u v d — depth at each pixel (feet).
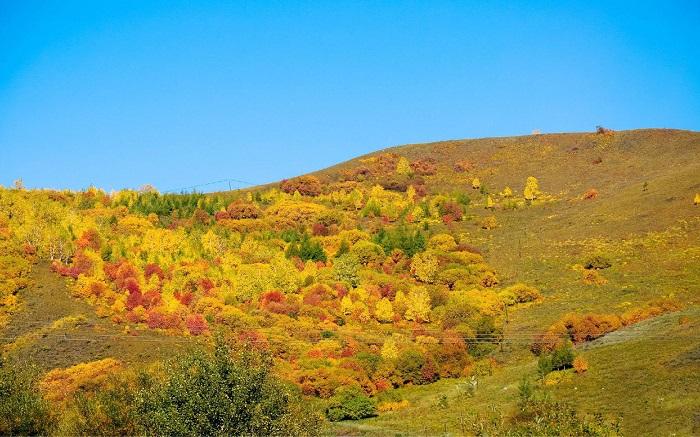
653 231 426.92
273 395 148.25
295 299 375.45
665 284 346.54
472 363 308.60
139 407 150.20
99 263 386.52
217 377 144.97
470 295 378.73
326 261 446.60
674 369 223.92
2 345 293.23
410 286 400.26
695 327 257.34
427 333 339.98
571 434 150.10
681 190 481.87
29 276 363.76
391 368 296.51
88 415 163.84
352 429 239.09
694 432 182.29
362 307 366.63
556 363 256.52
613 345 264.93
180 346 302.25
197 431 141.28
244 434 142.41
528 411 177.06
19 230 406.21
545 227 495.82
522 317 351.67
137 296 354.54
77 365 272.72
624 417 202.59
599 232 451.53
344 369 283.38
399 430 230.89
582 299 353.92
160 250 422.00
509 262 436.35
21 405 155.63
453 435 208.74
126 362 282.56
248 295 378.12
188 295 361.71
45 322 323.37
